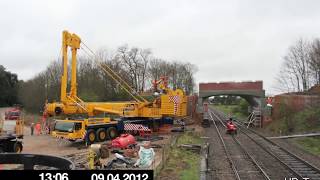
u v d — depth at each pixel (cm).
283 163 2281
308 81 6769
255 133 4462
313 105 4647
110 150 2644
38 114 7312
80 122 3019
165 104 3881
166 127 4059
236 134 4372
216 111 11462
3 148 2430
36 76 8794
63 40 3500
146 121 3844
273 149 2994
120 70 7450
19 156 471
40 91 7600
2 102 10606
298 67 6862
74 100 3553
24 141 3303
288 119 4416
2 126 3434
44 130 4019
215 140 3734
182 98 3919
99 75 6938
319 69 6366
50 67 7869
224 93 5869
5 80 10681
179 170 2052
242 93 5812
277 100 5178
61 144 3102
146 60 8231
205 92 5906
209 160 2481
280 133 4231
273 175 1972
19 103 9688
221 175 1995
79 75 7012
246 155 2703
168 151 2533
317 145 3231
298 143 3397
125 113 3719
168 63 9912
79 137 3000
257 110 5547
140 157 1941
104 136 3206
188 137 3656
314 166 2131
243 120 7119
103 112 3706
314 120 4206
